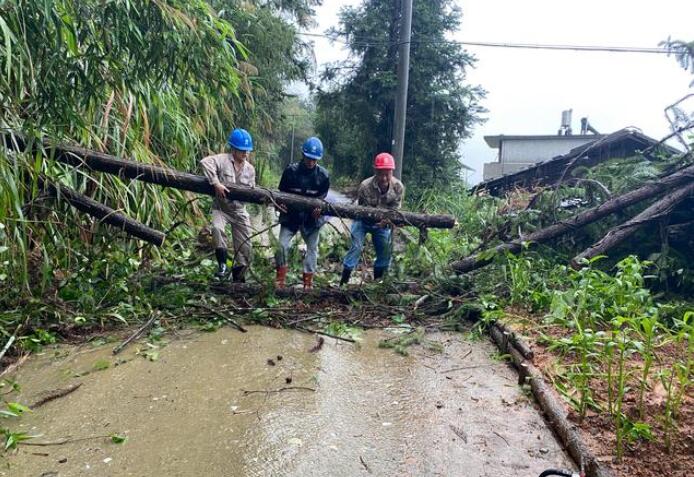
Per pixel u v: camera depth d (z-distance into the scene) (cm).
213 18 420
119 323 410
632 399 269
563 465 231
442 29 1541
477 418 275
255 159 1166
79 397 291
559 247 599
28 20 355
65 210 464
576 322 315
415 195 1512
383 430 261
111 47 388
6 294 398
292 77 1360
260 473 222
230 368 337
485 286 496
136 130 575
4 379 311
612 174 634
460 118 1554
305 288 496
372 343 397
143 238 460
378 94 1559
